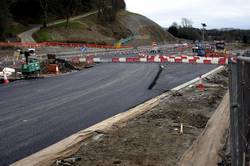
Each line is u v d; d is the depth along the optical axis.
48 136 11.82
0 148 10.63
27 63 28.78
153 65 38.72
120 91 21.09
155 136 11.17
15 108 16.42
